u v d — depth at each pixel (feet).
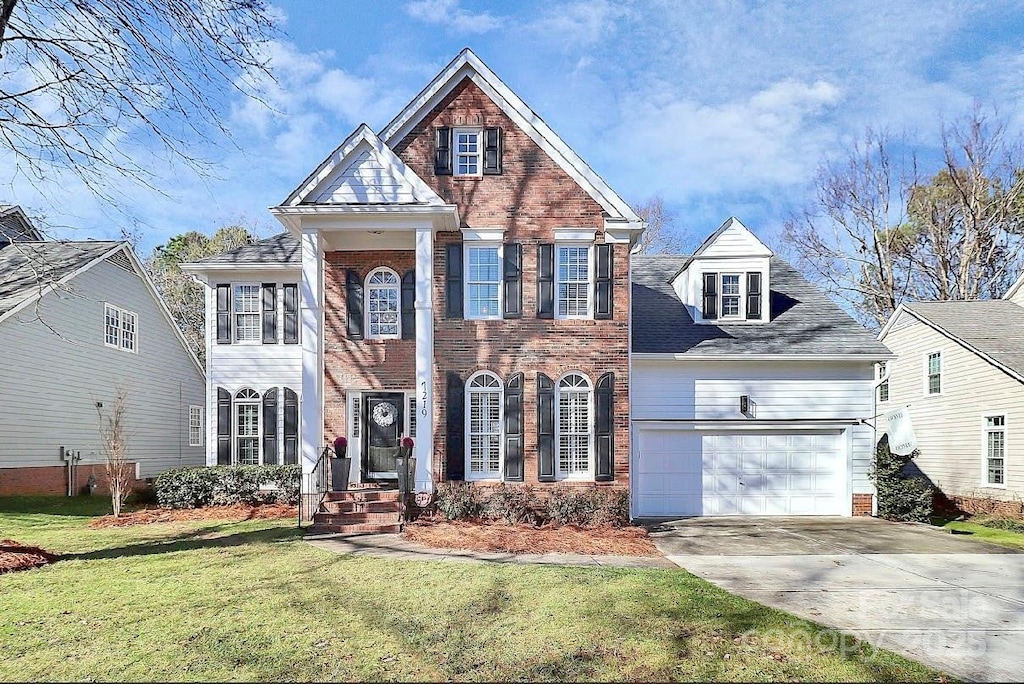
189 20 36.65
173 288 141.79
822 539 48.57
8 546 37.47
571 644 24.34
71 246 76.89
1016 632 27.14
